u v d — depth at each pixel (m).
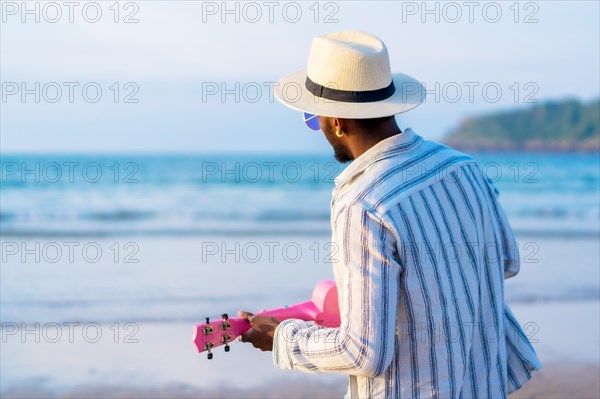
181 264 13.00
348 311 2.40
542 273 11.70
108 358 7.25
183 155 63.84
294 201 27.58
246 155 62.41
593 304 9.56
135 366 6.98
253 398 6.12
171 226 20.45
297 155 61.00
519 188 30.02
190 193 29.69
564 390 6.28
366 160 2.55
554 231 17.81
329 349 2.45
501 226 2.79
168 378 6.63
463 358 2.51
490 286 2.67
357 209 2.42
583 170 41.22
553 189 29.70
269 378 6.62
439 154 2.63
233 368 6.91
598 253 13.96
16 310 9.35
